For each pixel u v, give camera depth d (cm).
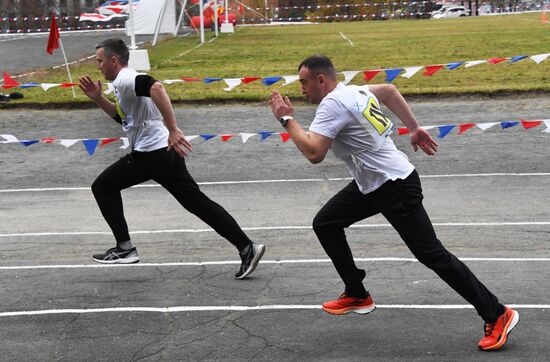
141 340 645
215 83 2231
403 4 8188
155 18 4194
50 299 747
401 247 880
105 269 836
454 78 2202
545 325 647
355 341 629
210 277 799
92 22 6650
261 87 2134
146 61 2631
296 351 613
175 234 965
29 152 1488
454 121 1619
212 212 778
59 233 988
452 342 619
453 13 8312
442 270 590
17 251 915
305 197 1131
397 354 601
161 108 732
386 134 600
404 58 2917
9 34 5806
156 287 773
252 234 954
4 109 1897
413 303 706
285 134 969
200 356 610
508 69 2362
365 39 4144
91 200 1161
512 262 818
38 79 2442
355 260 837
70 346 637
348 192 632
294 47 3675
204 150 1459
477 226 958
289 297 734
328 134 582
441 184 1182
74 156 1452
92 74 2548
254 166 1334
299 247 896
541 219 978
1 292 770
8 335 663
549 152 1352
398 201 591
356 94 597
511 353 595
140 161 777
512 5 9556
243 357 605
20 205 1141
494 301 598
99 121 1736
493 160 1315
